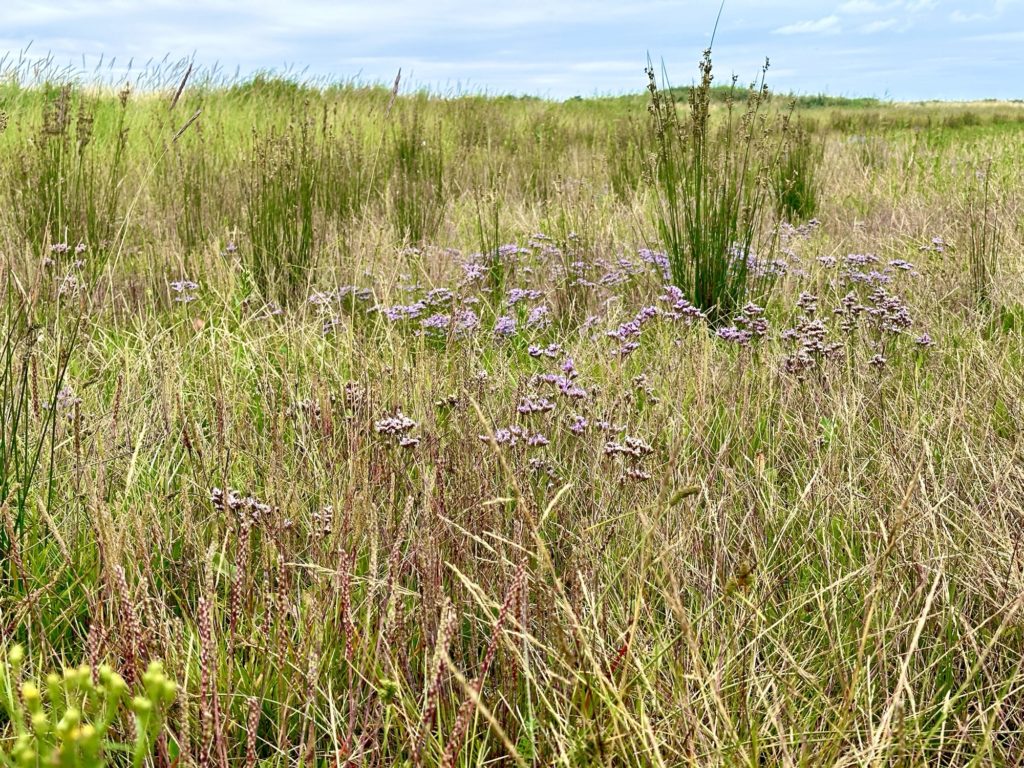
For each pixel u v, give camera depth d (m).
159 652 1.90
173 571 2.36
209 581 1.84
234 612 1.81
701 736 1.76
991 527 2.43
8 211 5.21
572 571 2.18
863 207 7.52
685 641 2.02
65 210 5.20
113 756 1.71
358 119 10.41
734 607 2.12
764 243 5.57
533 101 16.42
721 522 2.47
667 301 4.28
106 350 3.78
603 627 2.04
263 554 2.27
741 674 1.98
